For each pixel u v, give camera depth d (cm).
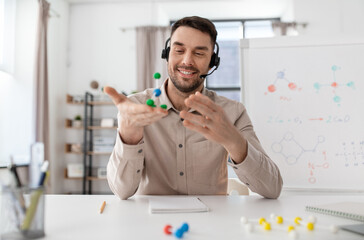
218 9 358
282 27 345
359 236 45
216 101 109
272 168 82
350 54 162
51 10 306
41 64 265
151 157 99
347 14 343
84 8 357
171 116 101
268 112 163
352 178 155
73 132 346
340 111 160
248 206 69
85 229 48
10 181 43
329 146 158
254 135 103
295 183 157
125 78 349
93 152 321
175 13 370
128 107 60
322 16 345
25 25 272
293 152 159
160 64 337
